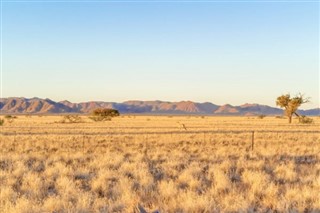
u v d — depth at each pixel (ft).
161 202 37.04
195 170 57.21
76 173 55.47
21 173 55.57
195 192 42.45
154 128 205.05
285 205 36.45
